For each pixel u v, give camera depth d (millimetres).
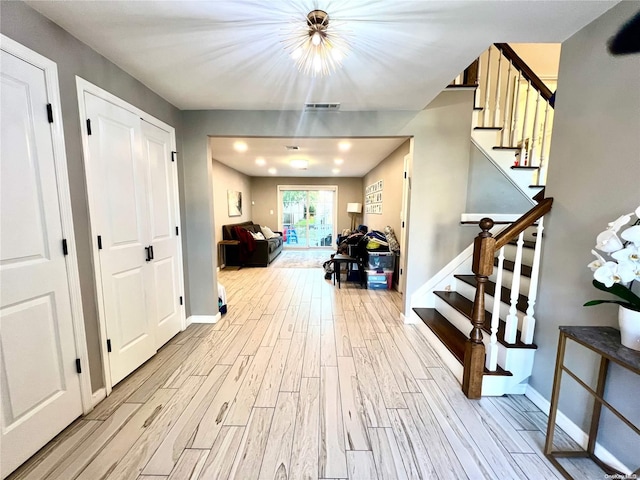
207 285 3006
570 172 1576
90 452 1398
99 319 1778
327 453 1405
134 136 2104
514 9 1335
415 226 2920
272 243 6840
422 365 2221
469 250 2947
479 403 1784
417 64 1864
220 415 1663
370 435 1521
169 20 1447
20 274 1309
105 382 1819
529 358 1817
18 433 1301
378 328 2924
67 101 1551
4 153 1241
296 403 1771
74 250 1593
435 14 1377
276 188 8578
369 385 1961
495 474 1300
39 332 1400
